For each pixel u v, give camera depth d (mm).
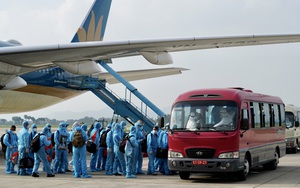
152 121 23391
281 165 16891
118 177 13305
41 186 10938
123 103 24234
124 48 13977
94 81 25078
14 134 14727
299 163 17703
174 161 11641
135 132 13242
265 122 14078
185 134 11594
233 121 11477
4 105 24672
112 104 24391
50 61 15125
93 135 15102
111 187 10719
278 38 14688
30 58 14398
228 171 11156
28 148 13430
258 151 13180
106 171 14219
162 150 13836
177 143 11664
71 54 14148
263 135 13766
